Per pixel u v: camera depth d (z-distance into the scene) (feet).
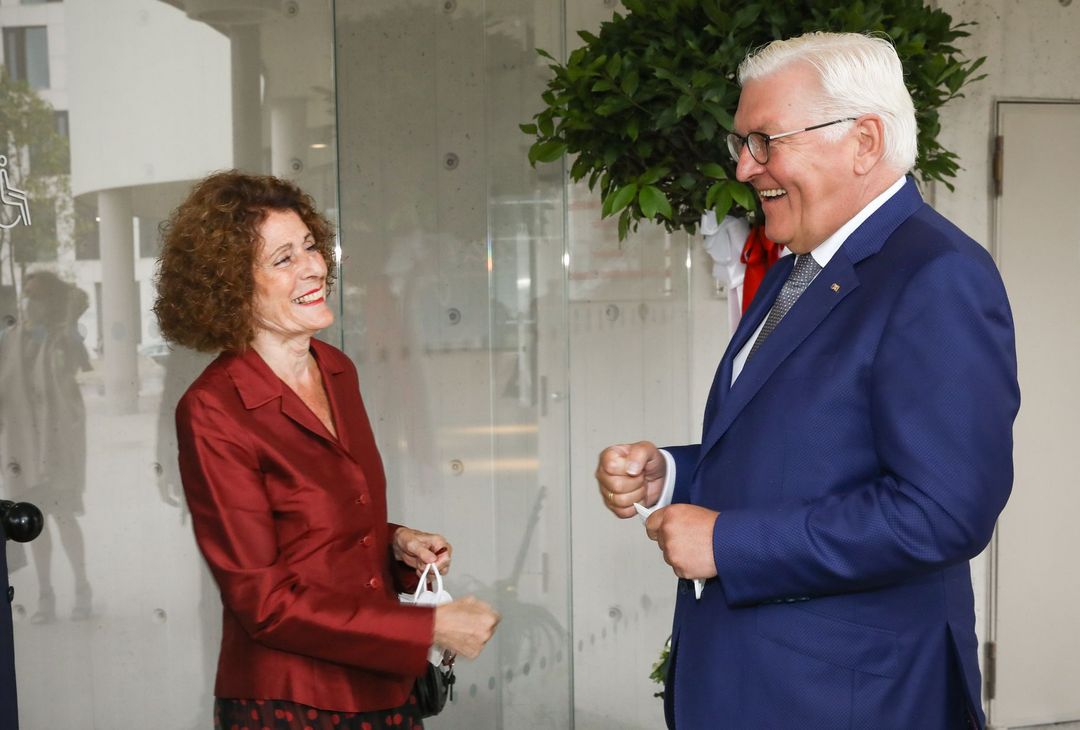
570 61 6.98
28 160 9.12
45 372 9.30
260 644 5.50
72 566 9.41
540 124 7.29
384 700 5.71
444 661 6.17
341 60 9.57
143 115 9.11
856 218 4.82
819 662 4.66
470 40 9.60
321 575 5.60
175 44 9.08
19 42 9.04
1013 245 10.86
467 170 9.62
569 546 9.57
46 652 9.42
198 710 9.55
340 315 8.09
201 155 9.13
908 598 4.68
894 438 4.34
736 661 4.85
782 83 4.80
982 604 11.19
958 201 10.77
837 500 4.49
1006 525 11.14
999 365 4.32
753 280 7.28
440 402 9.70
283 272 5.69
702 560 4.67
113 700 9.48
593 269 11.10
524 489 9.66
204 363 9.41
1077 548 11.25
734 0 6.43
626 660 11.27
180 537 9.48
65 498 9.39
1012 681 11.23
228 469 5.41
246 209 5.65
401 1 9.60
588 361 11.16
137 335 9.32
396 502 9.71
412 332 9.68
